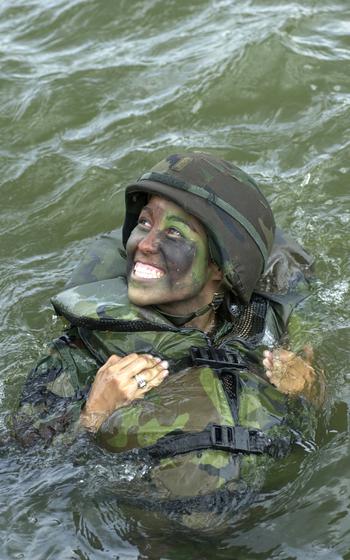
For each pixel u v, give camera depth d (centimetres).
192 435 454
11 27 942
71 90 828
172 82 827
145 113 796
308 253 591
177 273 483
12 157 764
